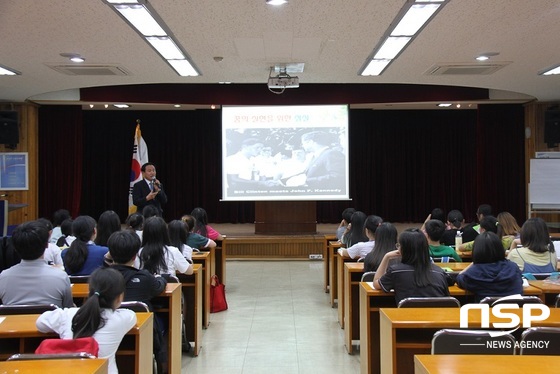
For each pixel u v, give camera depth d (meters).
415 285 3.14
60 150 9.95
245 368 4.01
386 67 6.21
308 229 9.56
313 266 8.55
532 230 3.83
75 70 6.21
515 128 10.09
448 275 3.42
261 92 8.96
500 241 3.14
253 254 9.14
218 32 4.69
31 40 4.87
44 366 1.91
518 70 6.34
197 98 8.91
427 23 4.39
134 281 3.12
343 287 4.98
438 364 1.91
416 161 11.91
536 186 8.55
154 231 3.84
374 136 11.91
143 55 5.51
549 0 3.84
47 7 3.95
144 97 8.86
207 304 5.09
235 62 5.93
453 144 11.87
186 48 5.27
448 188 11.88
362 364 3.60
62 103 9.15
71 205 10.00
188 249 4.61
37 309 2.72
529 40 4.96
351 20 4.34
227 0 3.84
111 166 11.81
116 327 2.36
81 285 3.45
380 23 4.43
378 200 11.99
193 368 4.01
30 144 8.78
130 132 11.82
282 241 9.11
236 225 12.01
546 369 1.86
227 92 8.94
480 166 10.20
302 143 8.95
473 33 4.72
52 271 2.91
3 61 5.73
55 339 2.25
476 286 3.11
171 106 10.73
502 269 3.11
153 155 11.84
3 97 8.17
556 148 9.02
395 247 4.01
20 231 2.84
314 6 3.99
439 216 6.33
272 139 8.95
